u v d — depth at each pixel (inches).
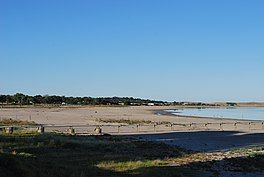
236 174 1061.8
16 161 720.3
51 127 2440.9
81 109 6205.7
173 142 1820.9
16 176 666.8
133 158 1159.0
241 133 2380.7
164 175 920.9
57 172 792.9
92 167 947.3
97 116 4178.2
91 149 1272.1
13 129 1868.8
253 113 5920.3
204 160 1245.7
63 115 4249.5
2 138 1312.7
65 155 1121.4
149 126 2733.8
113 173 891.4
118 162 1064.2
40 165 824.9
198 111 6584.6
